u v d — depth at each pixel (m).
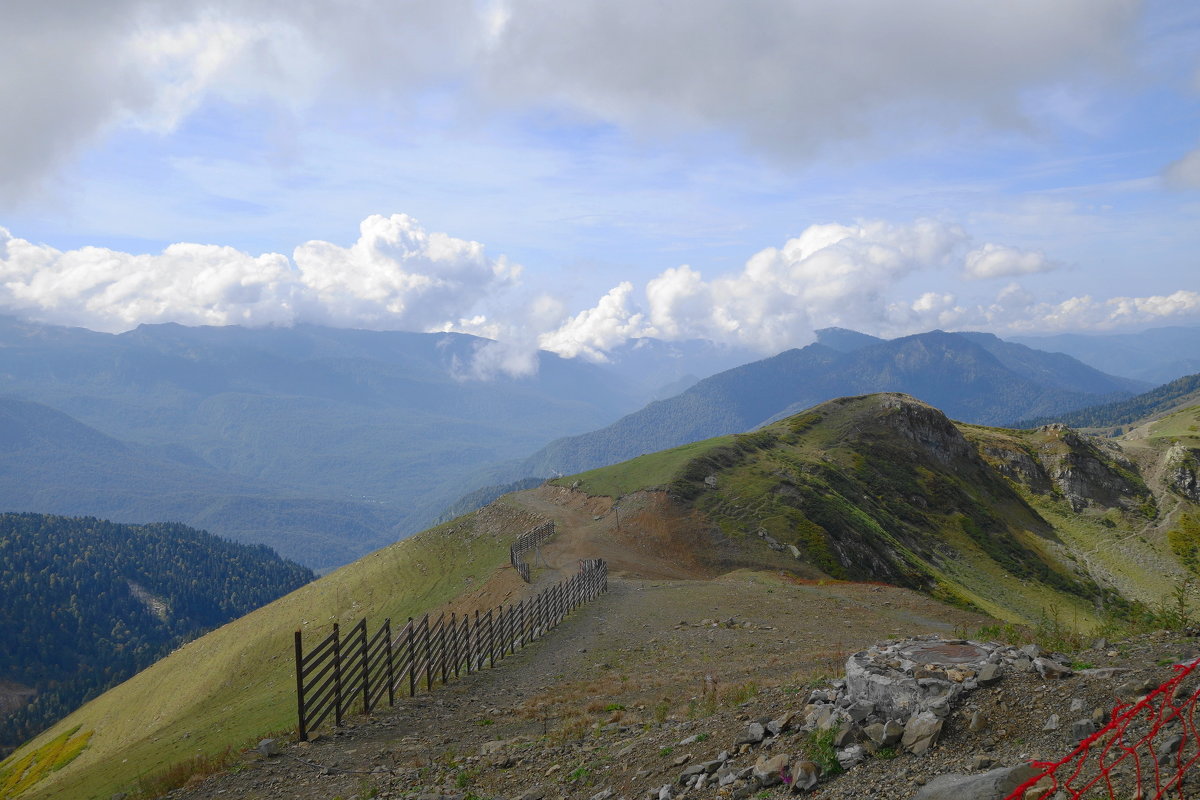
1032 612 84.19
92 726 85.44
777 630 28.56
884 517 97.12
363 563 97.88
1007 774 6.55
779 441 117.56
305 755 15.18
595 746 12.80
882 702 8.83
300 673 16.34
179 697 78.94
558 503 93.88
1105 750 6.61
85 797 35.41
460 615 51.97
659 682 19.75
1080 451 152.38
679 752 10.73
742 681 18.08
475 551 82.62
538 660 26.38
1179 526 131.25
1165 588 109.88
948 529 105.50
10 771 84.12
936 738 7.91
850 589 42.69
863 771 7.90
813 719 9.32
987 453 151.12
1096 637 11.62
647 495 84.38
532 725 16.47
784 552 72.06
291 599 96.44
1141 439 178.75
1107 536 129.62
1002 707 8.12
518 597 47.44
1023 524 124.19
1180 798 5.68
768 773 8.50
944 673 8.93
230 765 14.85
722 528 76.25
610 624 32.94
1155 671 8.02
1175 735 6.45
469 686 22.27
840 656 20.95
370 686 19.94
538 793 10.88
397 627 59.94
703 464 91.69
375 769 13.82
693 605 36.22
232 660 81.19
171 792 13.96
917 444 127.44
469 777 12.49
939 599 75.06
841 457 114.19
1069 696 7.91
